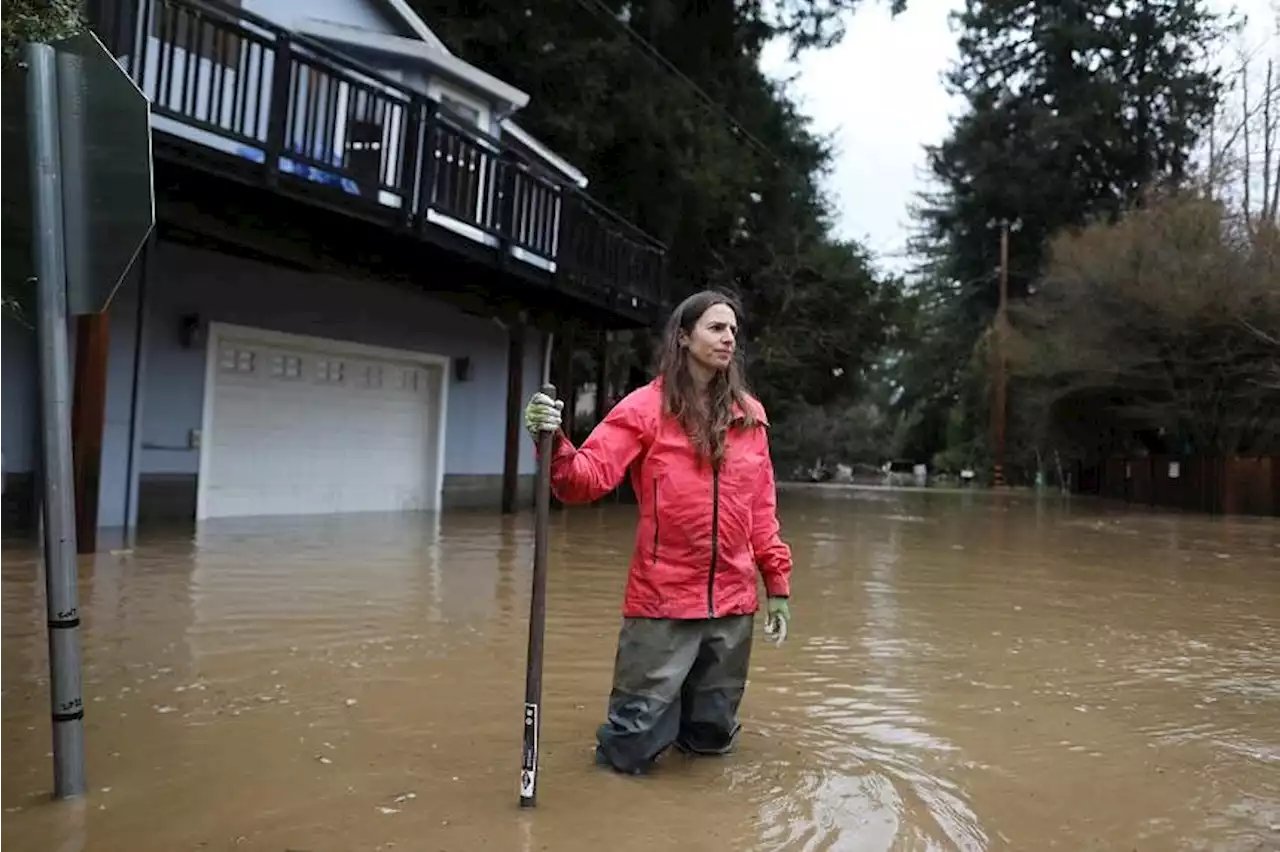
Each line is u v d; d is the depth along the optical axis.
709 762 3.74
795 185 24.50
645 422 3.51
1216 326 20.50
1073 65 38.00
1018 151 37.84
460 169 10.88
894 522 16.92
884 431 58.56
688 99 19.80
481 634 5.88
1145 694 5.03
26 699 4.24
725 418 3.54
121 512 10.15
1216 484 20.81
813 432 47.12
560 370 16.52
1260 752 4.11
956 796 3.49
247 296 11.48
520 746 3.83
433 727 4.05
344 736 3.90
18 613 5.91
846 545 12.44
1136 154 36.25
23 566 7.48
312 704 4.32
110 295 3.22
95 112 3.21
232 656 5.13
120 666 4.87
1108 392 24.41
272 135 8.74
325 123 9.38
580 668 5.13
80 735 3.23
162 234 10.02
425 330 14.01
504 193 11.62
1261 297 19.72
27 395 8.97
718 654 3.63
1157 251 20.92
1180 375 21.69
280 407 12.20
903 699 4.81
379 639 5.64
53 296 3.14
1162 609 7.75
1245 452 21.97
